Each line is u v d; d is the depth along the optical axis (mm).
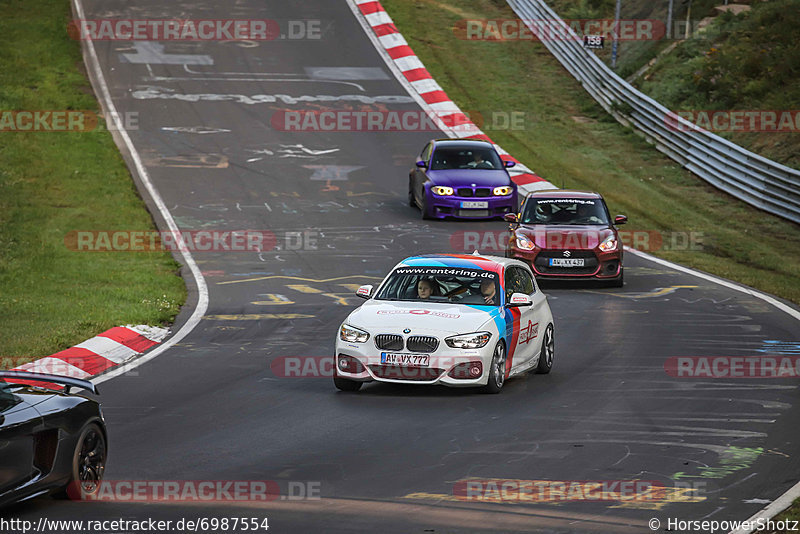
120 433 37750
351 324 45406
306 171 119000
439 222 100938
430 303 47219
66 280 75062
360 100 148625
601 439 36812
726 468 32969
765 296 73062
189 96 145375
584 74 162375
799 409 42031
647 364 51594
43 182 106938
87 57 158875
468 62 170875
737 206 114000
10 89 137250
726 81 143125
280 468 32781
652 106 138500
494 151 106250
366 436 37156
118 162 117688
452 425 38969
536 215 80438
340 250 87875
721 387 46219
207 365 51406
